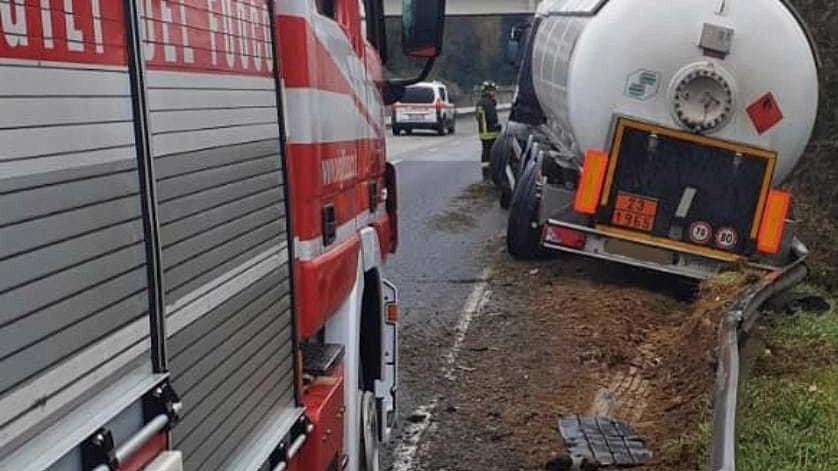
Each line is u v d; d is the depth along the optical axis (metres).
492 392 6.92
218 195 2.62
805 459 5.24
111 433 1.92
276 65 3.18
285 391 3.20
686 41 8.76
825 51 15.05
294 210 3.38
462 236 12.97
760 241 9.07
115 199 1.99
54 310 1.75
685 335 7.95
